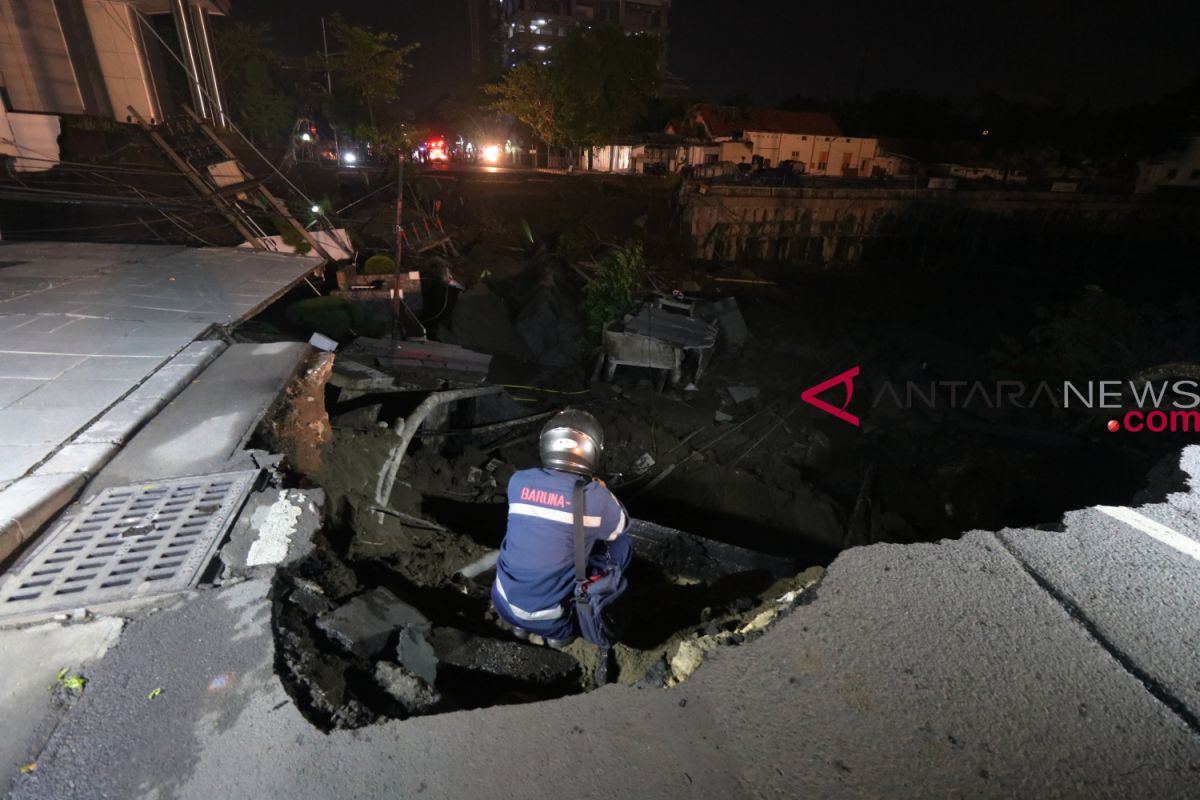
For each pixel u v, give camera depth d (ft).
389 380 21.27
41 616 7.54
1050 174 167.02
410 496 20.58
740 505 33.47
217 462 11.41
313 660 7.38
